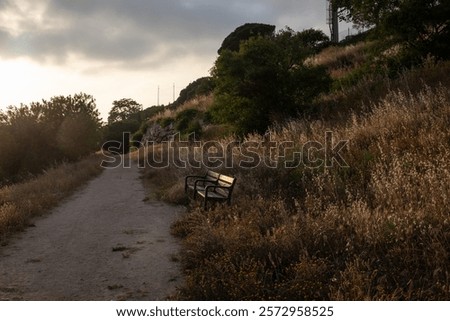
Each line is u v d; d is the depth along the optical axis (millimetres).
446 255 4867
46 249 7117
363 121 12148
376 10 17047
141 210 10547
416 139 9625
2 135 25297
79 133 29688
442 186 6699
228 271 4969
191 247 6305
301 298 4410
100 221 9359
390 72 17109
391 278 4719
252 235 6113
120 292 5117
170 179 14953
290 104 17750
